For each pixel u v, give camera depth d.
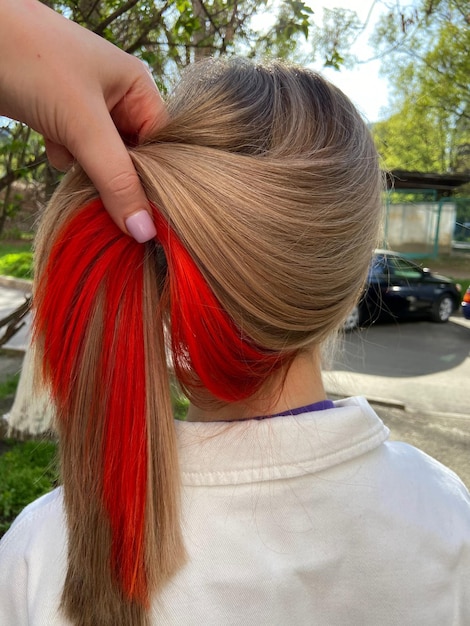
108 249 0.60
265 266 0.59
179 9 2.47
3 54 0.59
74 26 0.63
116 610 0.62
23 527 0.73
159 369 0.60
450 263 14.47
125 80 0.66
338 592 0.67
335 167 0.64
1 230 2.99
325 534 0.66
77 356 0.60
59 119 0.60
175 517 0.61
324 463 0.66
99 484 0.60
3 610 0.71
